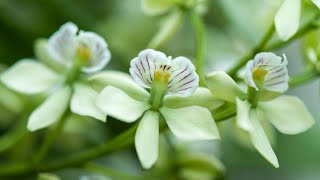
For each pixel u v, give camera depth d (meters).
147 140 0.16
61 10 0.23
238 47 0.24
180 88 0.16
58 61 0.19
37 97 0.20
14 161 0.20
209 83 0.16
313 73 0.18
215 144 0.23
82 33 0.18
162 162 0.21
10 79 0.18
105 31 0.24
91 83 0.17
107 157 0.23
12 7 0.23
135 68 0.16
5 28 0.23
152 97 0.16
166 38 0.20
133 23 0.24
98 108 0.16
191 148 0.22
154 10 0.20
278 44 0.18
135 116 0.16
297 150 0.26
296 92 0.28
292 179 0.26
